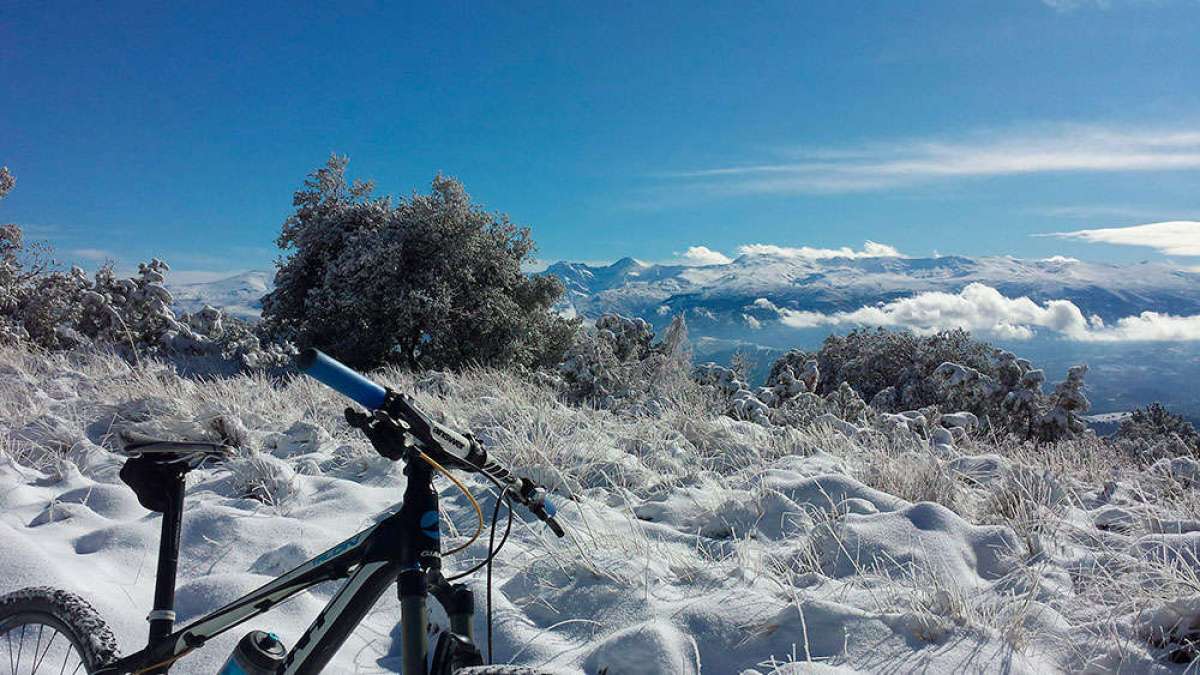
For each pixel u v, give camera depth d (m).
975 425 9.98
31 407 7.92
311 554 4.34
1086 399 12.72
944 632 3.39
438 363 22.17
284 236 23.91
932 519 4.50
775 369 13.51
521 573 4.21
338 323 21.70
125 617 3.59
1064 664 3.28
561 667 3.35
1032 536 4.54
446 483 5.96
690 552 4.59
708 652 3.38
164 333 17.05
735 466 6.50
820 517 4.82
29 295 16.83
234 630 3.43
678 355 12.20
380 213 23.47
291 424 7.70
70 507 5.22
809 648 3.34
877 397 17.20
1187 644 3.30
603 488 5.82
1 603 2.88
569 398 11.76
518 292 24.25
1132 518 5.08
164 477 2.50
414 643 1.92
